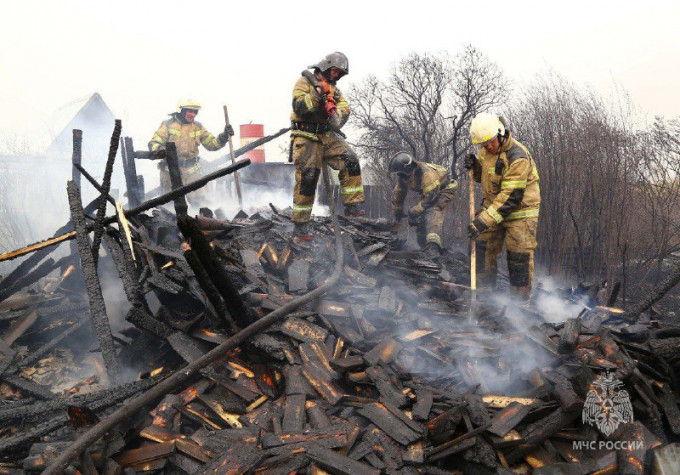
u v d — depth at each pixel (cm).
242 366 292
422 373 286
